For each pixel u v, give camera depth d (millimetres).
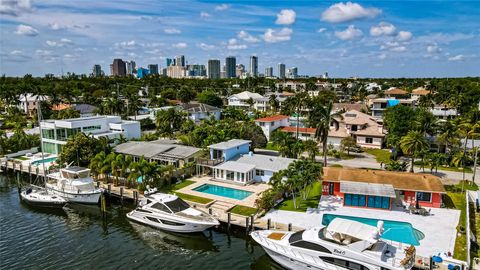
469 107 92562
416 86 176375
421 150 52062
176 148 57000
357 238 25672
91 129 66875
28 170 54406
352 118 78500
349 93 174250
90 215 40312
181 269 28734
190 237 34500
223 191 44469
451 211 38406
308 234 28422
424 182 41375
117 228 36719
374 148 72312
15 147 65938
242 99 130375
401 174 43906
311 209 38375
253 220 33781
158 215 35406
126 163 46719
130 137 72500
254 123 74312
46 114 99438
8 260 29750
